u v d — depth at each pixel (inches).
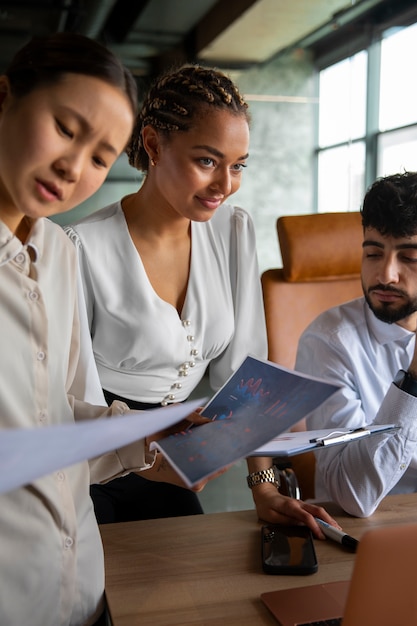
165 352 54.6
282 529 42.5
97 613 36.1
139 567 38.5
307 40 324.5
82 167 28.0
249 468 51.7
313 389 32.0
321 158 339.0
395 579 21.8
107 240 53.6
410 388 47.5
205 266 57.2
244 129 48.4
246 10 302.5
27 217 35.4
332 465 48.8
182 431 35.6
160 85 49.6
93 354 54.7
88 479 37.6
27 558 32.2
